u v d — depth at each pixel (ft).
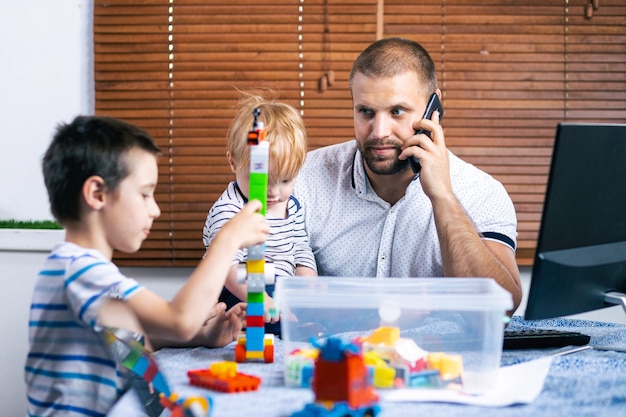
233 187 5.88
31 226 7.73
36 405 3.75
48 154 3.99
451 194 5.41
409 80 5.52
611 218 4.18
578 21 7.81
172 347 4.54
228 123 7.85
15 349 7.77
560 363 3.92
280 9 7.79
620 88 7.84
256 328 3.97
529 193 7.91
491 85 7.81
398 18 7.78
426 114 5.58
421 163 5.40
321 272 6.47
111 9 7.80
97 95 7.87
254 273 3.93
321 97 7.82
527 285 8.03
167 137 7.89
